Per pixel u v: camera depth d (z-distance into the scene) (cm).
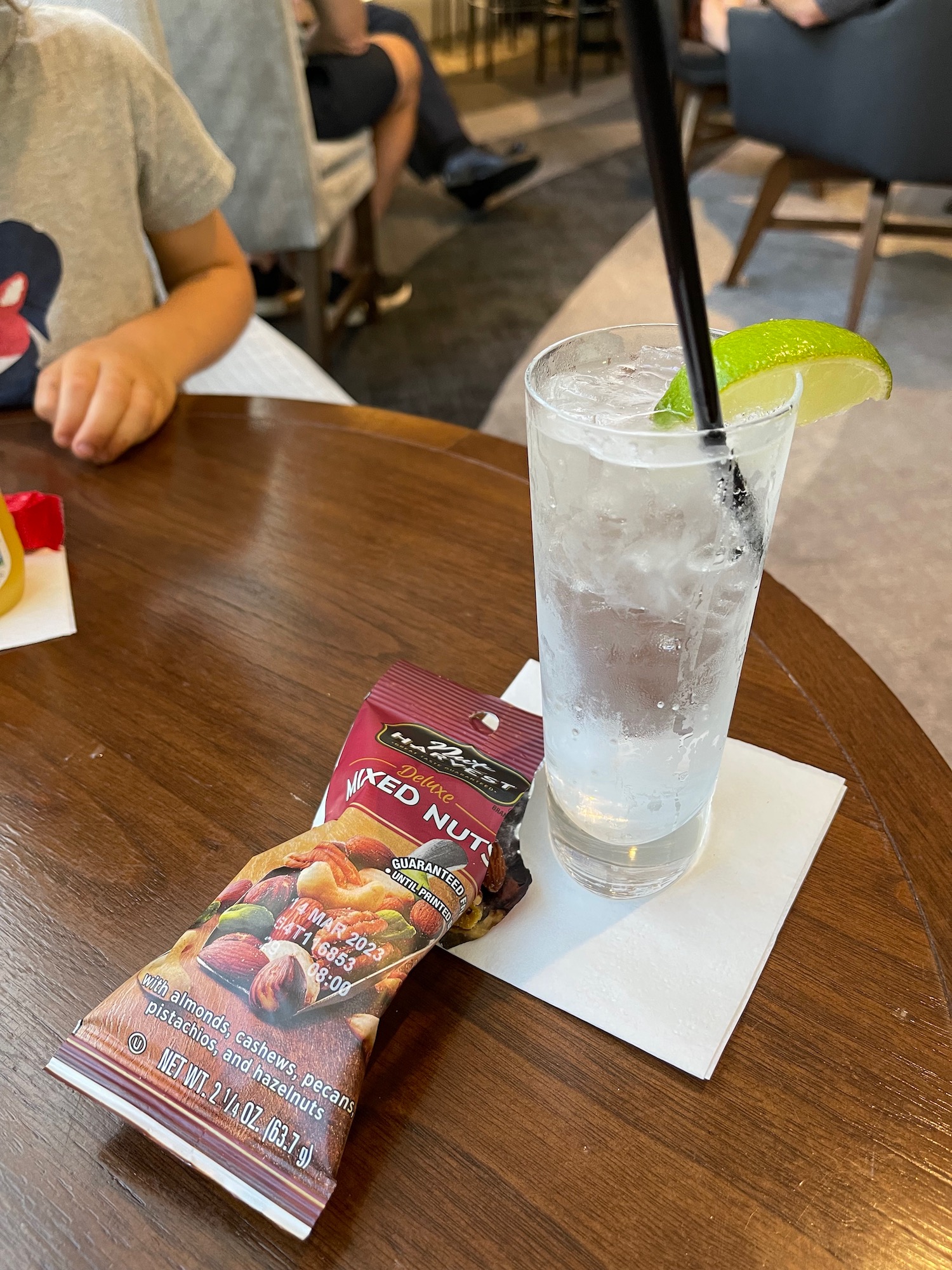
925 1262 34
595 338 47
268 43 195
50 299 109
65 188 106
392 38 288
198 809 52
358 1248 34
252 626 66
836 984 43
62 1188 36
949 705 152
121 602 68
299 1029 38
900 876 48
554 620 42
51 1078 40
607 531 38
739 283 292
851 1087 39
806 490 204
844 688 59
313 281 233
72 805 53
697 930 45
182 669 62
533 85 549
